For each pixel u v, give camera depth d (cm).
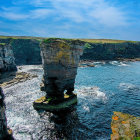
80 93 4072
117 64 9794
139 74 6538
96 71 7362
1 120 1273
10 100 3550
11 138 1431
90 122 2522
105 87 4638
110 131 2220
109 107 3123
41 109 3083
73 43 2967
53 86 3130
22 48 11075
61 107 3055
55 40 2803
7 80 5369
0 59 6525
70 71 3103
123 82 5222
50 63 2941
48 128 2373
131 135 1920
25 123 2528
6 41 11188
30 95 3922
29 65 10044
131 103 3331
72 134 2195
